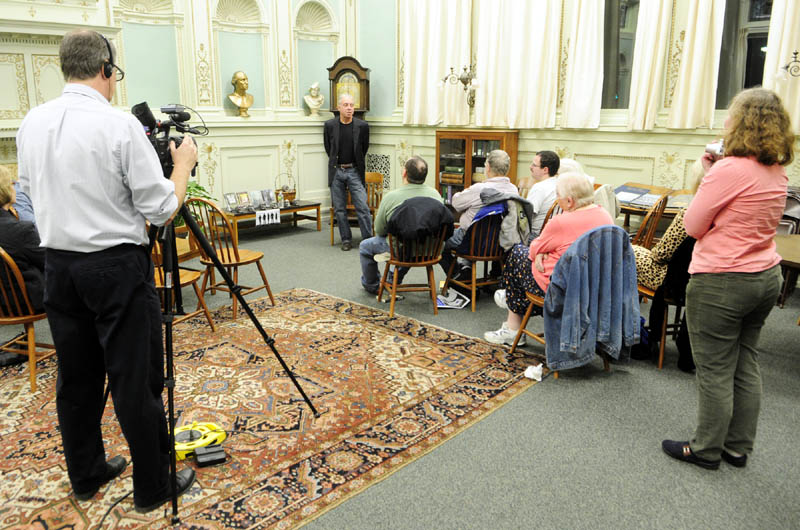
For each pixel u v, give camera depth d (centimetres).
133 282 166
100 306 164
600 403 262
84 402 183
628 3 503
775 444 231
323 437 234
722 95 468
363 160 559
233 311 363
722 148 212
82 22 472
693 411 255
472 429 241
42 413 253
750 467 216
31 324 270
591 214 273
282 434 236
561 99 551
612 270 265
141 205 162
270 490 201
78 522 185
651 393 272
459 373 292
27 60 447
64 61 160
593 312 267
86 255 161
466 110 608
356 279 457
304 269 486
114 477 207
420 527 184
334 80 652
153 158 163
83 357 176
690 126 462
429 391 273
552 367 277
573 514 190
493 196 358
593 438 235
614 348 274
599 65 510
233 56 610
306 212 701
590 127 523
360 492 200
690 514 190
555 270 264
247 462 217
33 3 445
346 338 336
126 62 541
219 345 325
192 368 296
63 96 161
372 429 240
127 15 533
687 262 274
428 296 415
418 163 373
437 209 350
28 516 188
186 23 564
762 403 264
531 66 549
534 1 536
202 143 591
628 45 510
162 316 180
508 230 364
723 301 191
